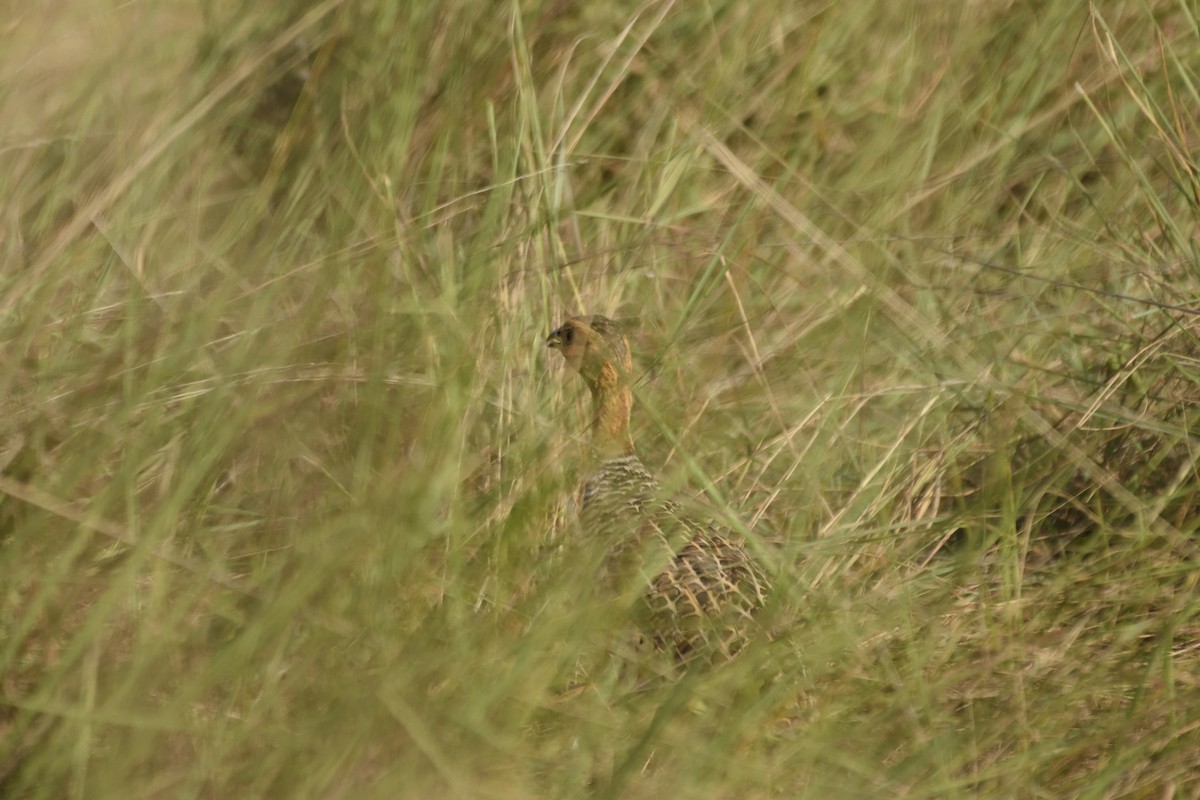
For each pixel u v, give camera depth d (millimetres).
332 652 7777
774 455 10641
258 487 8961
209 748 7289
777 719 8406
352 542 8047
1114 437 11133
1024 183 14078
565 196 12828
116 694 7320
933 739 8125
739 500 10859
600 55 13609
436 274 11031
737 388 11477
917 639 9328
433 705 7551
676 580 9664
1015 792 8109
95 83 11617
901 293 12352
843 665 8914
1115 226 12672
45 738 7500
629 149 13844
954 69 14008
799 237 12453
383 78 12344
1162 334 11047
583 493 10680
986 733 8453
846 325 11344
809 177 13211
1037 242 12828
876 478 10945
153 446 8992
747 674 8430
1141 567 9891
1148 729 8695
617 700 8578
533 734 8086
